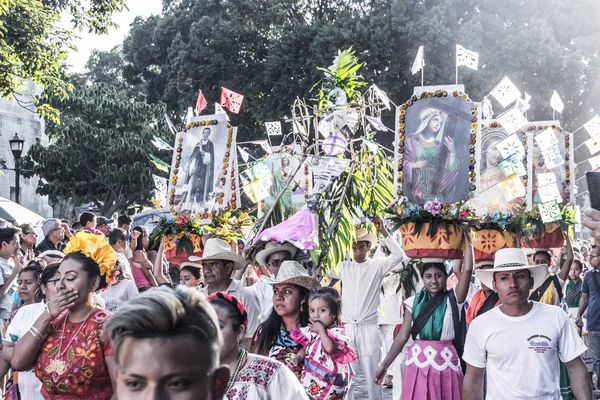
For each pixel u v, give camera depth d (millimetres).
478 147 8898
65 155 33531
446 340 7898
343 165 9406
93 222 13750
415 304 8039
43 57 19297
